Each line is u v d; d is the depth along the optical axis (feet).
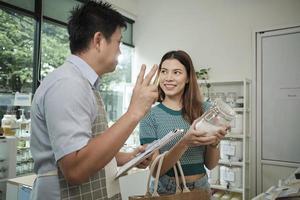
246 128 9.77
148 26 13.24
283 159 9.60
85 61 2.81
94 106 2.70
